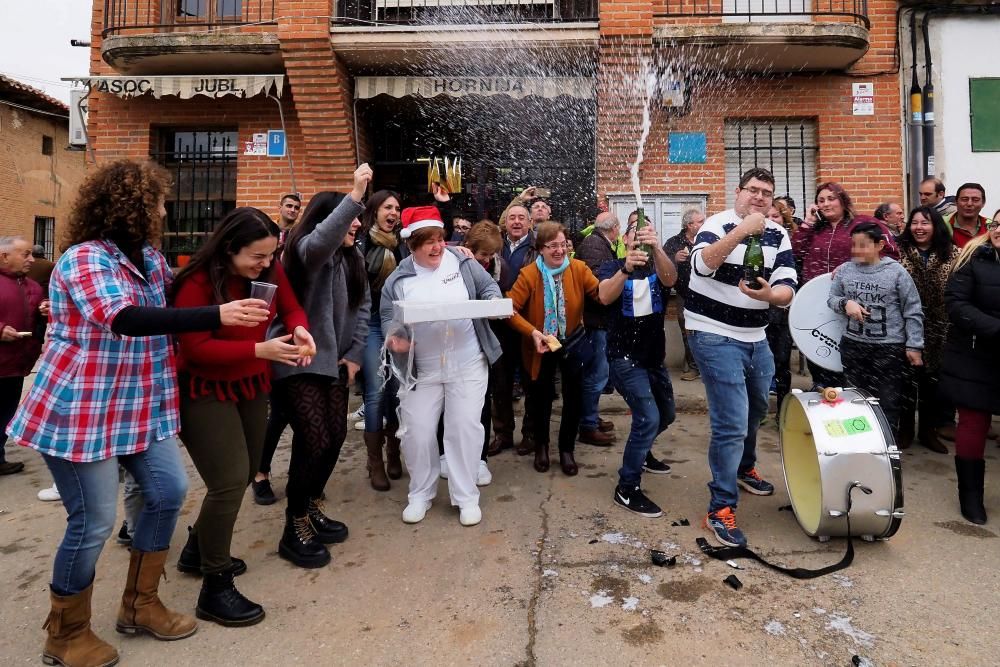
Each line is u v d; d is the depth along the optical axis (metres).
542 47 6.22
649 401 3.29
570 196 6.93
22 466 4.45
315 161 6.79
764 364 3.09
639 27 6.01
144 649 2.21
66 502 2.06
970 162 6.62
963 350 3.26
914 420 4.93
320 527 3.09
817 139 6.62
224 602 2.36
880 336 3.87
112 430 2.03
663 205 6.58
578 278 3.84
